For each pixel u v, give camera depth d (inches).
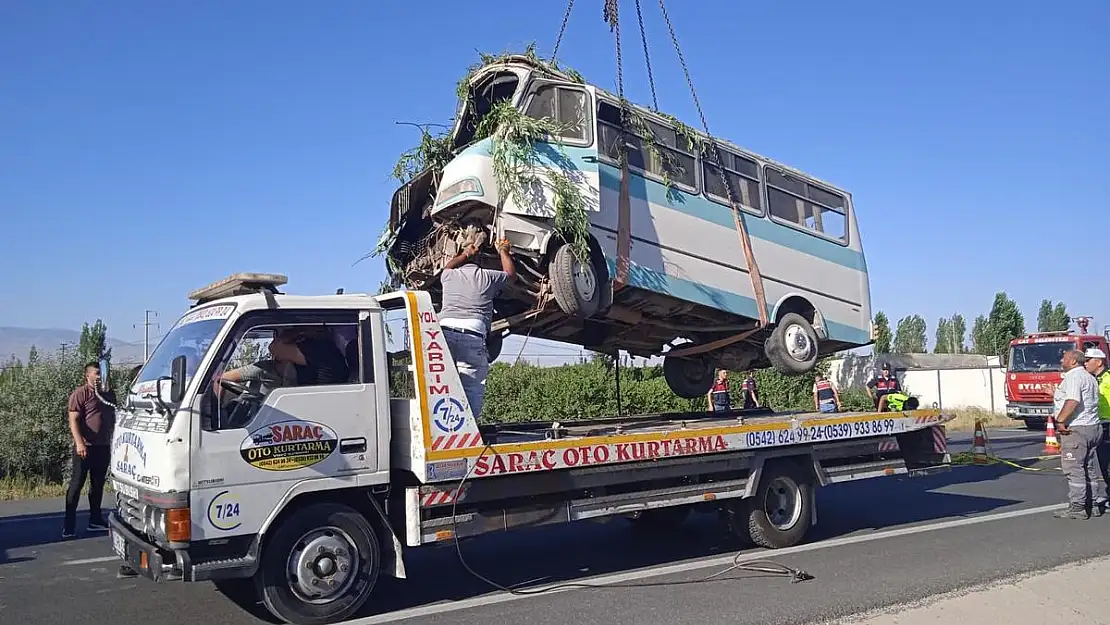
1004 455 709.3
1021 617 240.8
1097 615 243.0
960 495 485.7
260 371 242.4
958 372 1470.2
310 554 241.4
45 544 376.5
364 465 251.4
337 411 248.2
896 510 435.8
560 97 345.1
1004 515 414.3
